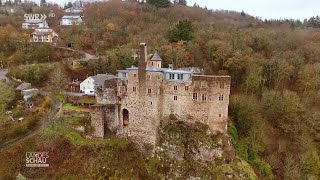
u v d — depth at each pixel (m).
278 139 93.62
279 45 138.50
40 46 139.00
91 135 82.88
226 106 74.19
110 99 84.06
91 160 76.38
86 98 100.19
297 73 116.94
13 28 161.62
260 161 82.62
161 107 79.06
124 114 83.62
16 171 74.75
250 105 92.00
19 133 83.12
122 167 76.50
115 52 129.38
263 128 92.56
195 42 128.00
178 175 73.94
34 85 115.94
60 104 98.44
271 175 81.00
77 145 78.88
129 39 151.50
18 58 132.62
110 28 163.00
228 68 112.62
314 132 94.94
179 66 113.12
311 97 107.31
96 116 82.31
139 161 78.44
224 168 72.00
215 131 75.62
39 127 86.31
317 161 84.81
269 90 107.62
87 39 153.50
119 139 83.00
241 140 84.25
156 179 74.62
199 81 74.56
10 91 99.38
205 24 174.75
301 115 97.88
